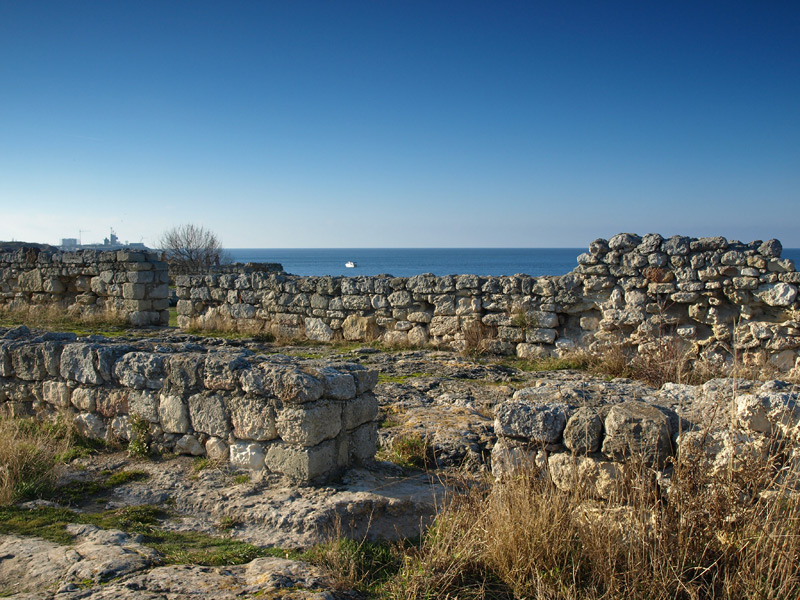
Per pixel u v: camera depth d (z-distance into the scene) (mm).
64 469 5477
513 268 115438
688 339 11055
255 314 15883
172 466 5496
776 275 10352
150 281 17812
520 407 4789
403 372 10641
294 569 3703
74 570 3438
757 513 3545
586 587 3480
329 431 5172
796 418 4000
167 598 3164
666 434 4297
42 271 19422
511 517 3883
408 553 4102
